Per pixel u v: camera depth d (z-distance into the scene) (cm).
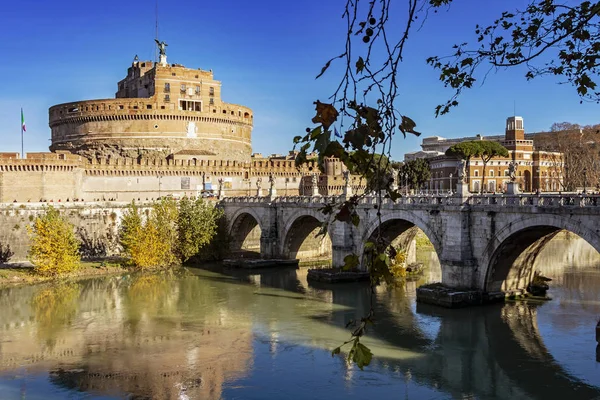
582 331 4719
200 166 12412
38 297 6425
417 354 4275
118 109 13400
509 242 5288
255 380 3812
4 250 8188
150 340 4753
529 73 1238
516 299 5778
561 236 11669
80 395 3594
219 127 14350
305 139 679
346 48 677
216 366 4103
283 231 8825
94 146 13525
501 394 3506
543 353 4219
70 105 14038
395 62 686
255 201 9519
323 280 7212
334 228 7500
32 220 8456
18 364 4162
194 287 7069
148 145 13425
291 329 5047
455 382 3703
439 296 5525
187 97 13838
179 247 9062
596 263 8306
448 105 1289
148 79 14288
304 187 13762
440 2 1002
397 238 7506
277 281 7481
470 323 5006
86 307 5956
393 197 710
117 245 9381
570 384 3628
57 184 10612
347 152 684
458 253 5619
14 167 10225
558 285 6538
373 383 3722
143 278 7712
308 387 3672
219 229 9581
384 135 685
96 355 4366
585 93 1209
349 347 4484
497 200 5325
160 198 9919
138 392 3638
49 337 4853
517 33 1202
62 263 7562
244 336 4847
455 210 5616
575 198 4528
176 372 3981
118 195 11550
